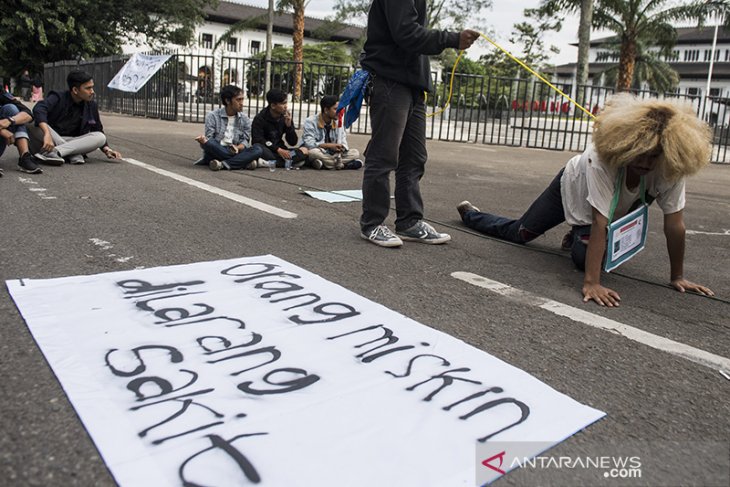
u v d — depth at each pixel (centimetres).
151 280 267
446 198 582
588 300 288
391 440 159
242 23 2477
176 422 161
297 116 1545
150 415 163
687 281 321
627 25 1975
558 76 5509
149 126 1255
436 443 160
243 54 4597
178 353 200
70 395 171
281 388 181
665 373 216
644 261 380
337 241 365
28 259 288
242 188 536
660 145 262
